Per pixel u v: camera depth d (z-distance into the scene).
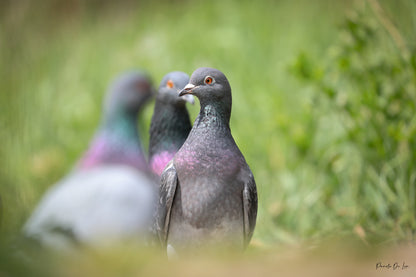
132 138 10.44
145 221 5.56
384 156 8.73
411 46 8.90
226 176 6.31
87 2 20.88
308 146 10.32
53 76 16.31
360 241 7.51
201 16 18.89
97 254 5.21
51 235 5.23
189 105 9.02
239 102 13.55
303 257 5.57
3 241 5.43
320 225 9.26
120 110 10.58
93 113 14.78
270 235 9.28
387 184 8.64
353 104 9.45
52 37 18.27
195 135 6.50
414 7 9.39
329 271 5.16
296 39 16.58
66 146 13.66
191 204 6.31
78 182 5.56
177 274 5.16
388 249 6.79
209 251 6.43
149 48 17.44
